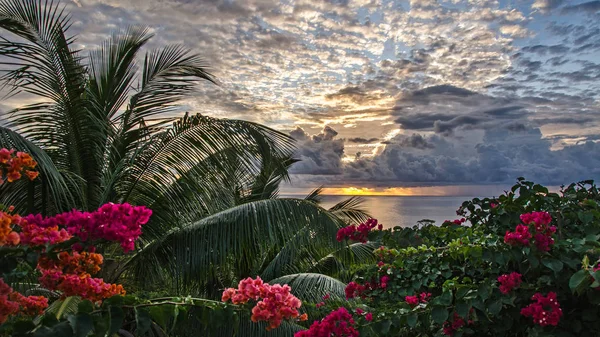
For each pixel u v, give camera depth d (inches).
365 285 149.2
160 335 175.3
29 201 192.4
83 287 84.2
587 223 122.7
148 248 207.0
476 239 126.4
